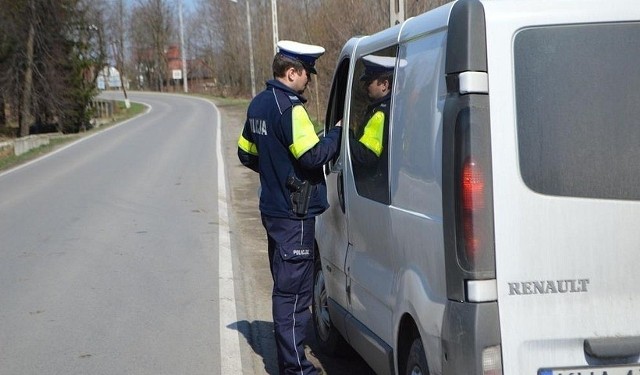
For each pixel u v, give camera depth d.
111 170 19.27
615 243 3.34
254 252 9.85
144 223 11.84
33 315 7.18
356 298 5.05
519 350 3.34
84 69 42.75
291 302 5.16
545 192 3.33
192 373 5.71
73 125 40.88
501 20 3.36
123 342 6.40
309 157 4.86
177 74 100.75
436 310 3.57
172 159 21.58
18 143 25.72
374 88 4.70
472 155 3.33
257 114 5.09
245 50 69.25
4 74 39.44
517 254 3.33
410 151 3.96
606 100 3.34
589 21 3.35
